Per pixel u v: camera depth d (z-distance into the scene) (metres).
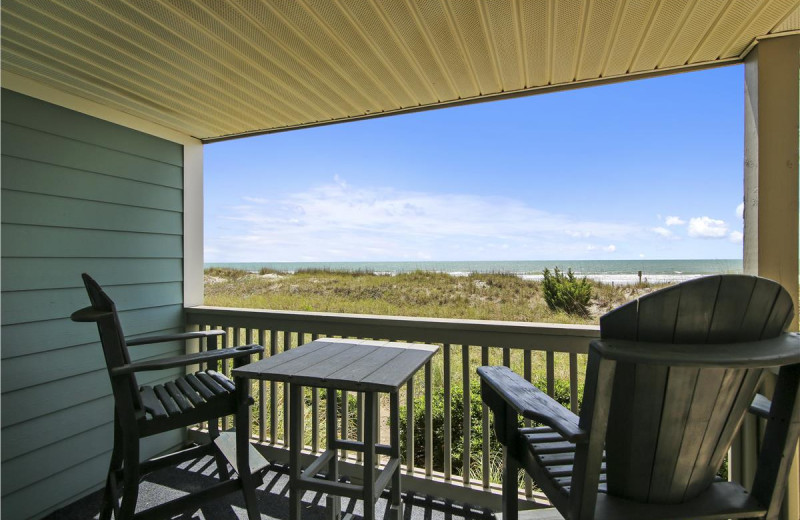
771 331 0.90
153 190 2.66
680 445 0.93
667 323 0.85
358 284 23.05
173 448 2.71
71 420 2.17
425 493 2.17
